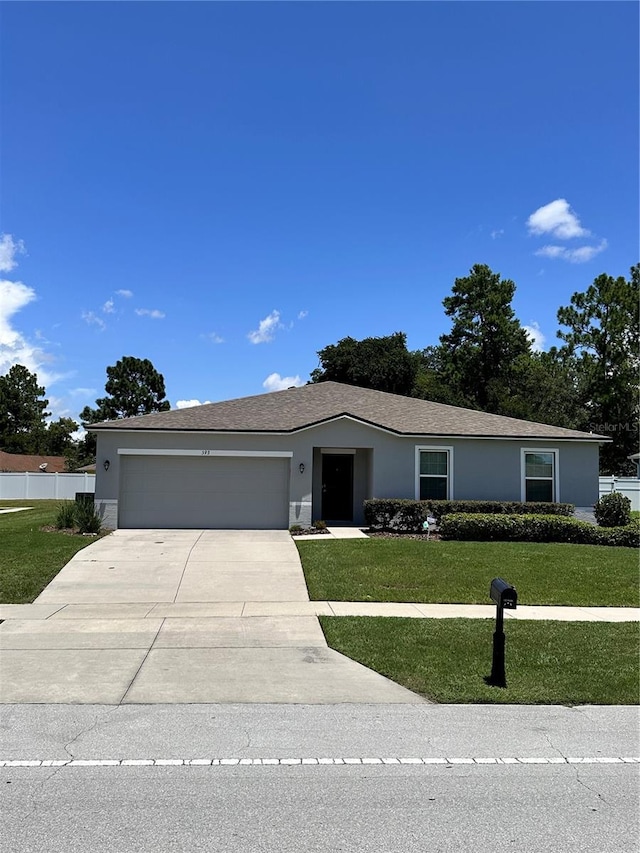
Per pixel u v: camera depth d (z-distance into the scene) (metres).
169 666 7.50
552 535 17.00
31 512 25.30
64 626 9.38
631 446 48.06
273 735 5.53
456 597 11.20
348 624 9.35
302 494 19.31
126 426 19.00
